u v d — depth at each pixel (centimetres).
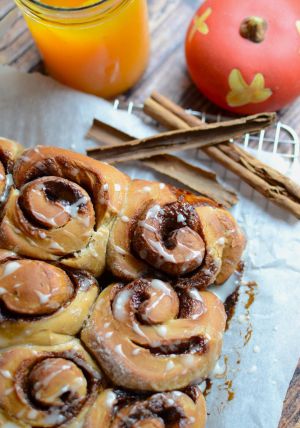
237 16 54
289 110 57
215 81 54
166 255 46
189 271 47
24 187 47
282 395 51
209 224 48
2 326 45
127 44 54
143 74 59
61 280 45
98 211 48
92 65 55
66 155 48
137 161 56
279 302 53
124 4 51
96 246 47
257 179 54
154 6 60
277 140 56
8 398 43
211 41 54
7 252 46
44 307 45
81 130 57
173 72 59
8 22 58
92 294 47
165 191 49
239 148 55
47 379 43
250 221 55
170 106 56
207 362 45
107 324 45
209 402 51
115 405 45
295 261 54
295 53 53
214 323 46
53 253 46
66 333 45
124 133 56
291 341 52
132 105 58
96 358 45
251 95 54
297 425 52
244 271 54
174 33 59
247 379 52
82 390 44
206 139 55
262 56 53
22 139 57
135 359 44
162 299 45
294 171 55
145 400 44
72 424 44
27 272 45
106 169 49
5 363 44
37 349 45
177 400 44
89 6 50
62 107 57
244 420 51
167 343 45
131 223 48
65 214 46
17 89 57
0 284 45
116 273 47
